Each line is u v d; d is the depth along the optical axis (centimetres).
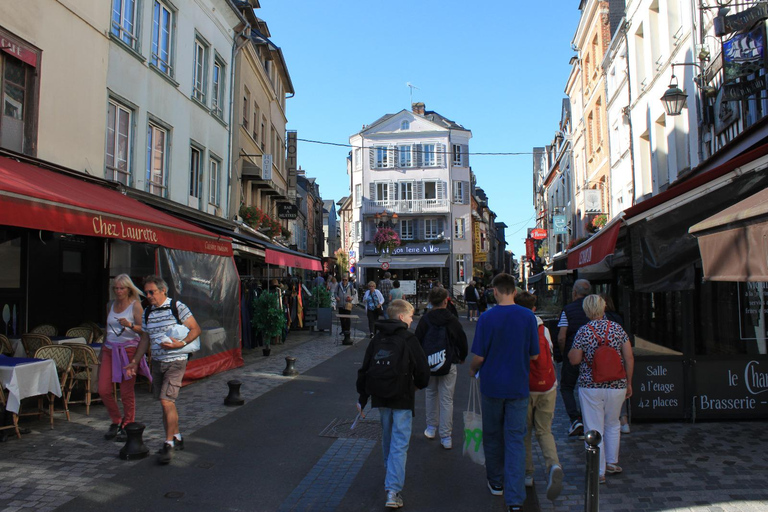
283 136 2947
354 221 4716
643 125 1747
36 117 888
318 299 1916
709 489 461
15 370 592
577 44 2697
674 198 650
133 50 1169
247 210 1941
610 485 477
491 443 459
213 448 592
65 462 538
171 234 884
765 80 876
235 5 1783
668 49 1531
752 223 423
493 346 442
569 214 3159
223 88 1750
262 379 991
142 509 435
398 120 4569
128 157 1182
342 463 553
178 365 566
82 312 1050
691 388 672
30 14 877
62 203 651
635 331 968
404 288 3478
